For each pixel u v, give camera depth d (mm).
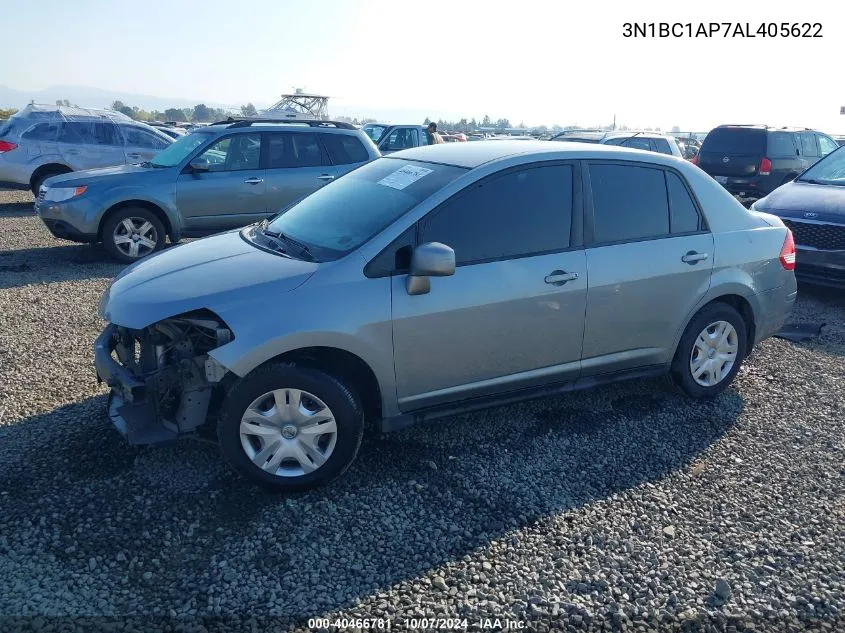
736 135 15109
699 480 3973
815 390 5270
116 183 8688
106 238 8727
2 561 3076
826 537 3492
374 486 3797
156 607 2865
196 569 3094
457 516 3551
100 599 2893
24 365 5211
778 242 5152
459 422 4594
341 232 4012
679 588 3100
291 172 9484
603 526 3508
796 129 15375
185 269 3887
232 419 3533
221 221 9242
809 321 7074
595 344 4422
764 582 3154
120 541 3248
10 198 15578
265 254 4012
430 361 3885
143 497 3586
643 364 4688
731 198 5012
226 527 3389
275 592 2977
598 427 4578
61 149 13656
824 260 7453
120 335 3906
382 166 4695
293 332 3477
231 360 3400
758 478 4016
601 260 4312
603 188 4418
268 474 3623
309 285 3600
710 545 3396
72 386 4852
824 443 4449
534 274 4086
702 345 4898
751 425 4676
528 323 4109
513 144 4551
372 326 3662
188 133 9688
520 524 3502
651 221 4582
